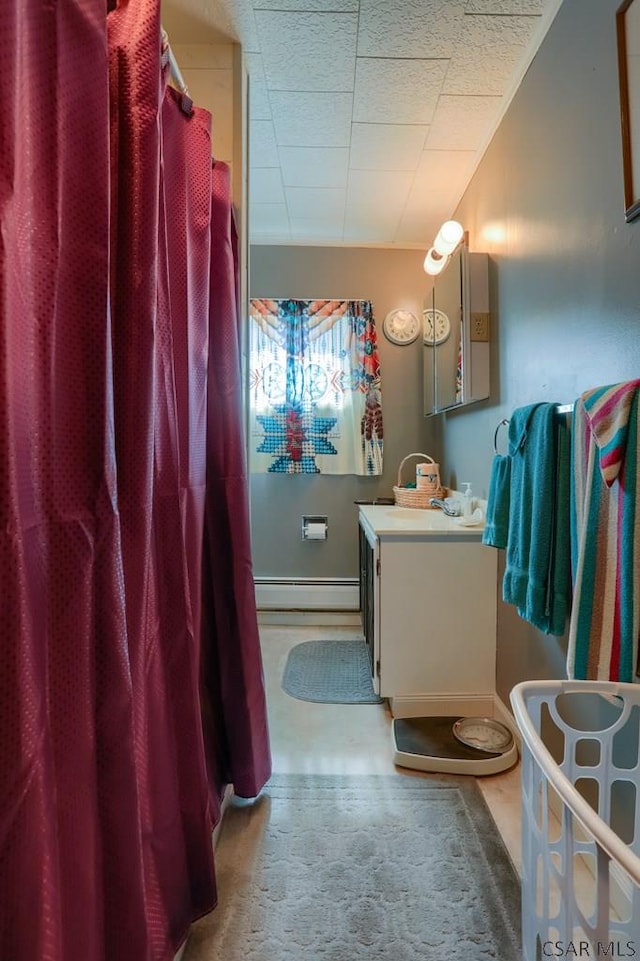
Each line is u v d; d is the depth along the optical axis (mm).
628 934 755
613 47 1115
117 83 772
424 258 3102
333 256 3090
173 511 950
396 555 1882
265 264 3084
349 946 1027
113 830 679
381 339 3121
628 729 1076
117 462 749
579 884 1147
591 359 1221
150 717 864
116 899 685
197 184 1136
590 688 961
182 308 1032
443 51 1569
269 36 1514
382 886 1169
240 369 1488
